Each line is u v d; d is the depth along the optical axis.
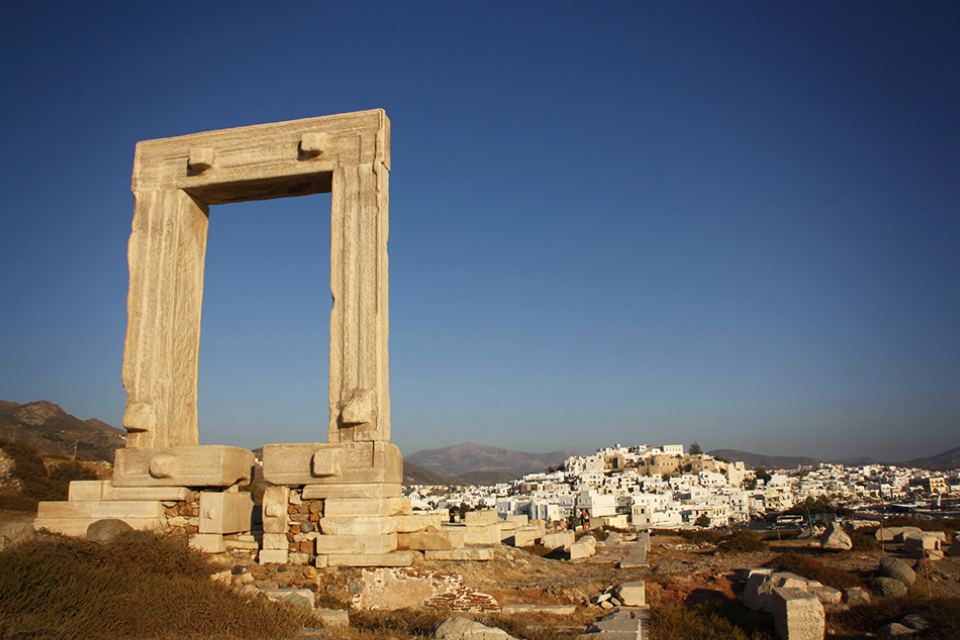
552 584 16.19
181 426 16.88
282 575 14.49
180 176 17.53
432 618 13.10
